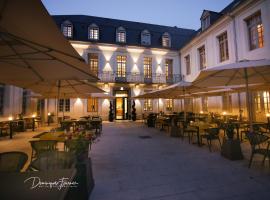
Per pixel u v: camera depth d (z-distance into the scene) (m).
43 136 4.59
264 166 4.34
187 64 19.41
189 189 3.24
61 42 2.18
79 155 2.92
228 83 5.81
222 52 13.49
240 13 11.36
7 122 8.96
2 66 3.31
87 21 19.03
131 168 4.36
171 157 5.24
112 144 7.07
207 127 6.45
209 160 4.90
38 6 1.59
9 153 2.65
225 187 3.30
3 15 1.77
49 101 16.34
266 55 9.60
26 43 2.41
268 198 2.89
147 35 20.16
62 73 3.65
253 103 10.66
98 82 17.34
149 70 19.77
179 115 12.16
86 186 2.77
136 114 18.50
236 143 4.97
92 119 10.45
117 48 18.47
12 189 1.57
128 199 2.92
